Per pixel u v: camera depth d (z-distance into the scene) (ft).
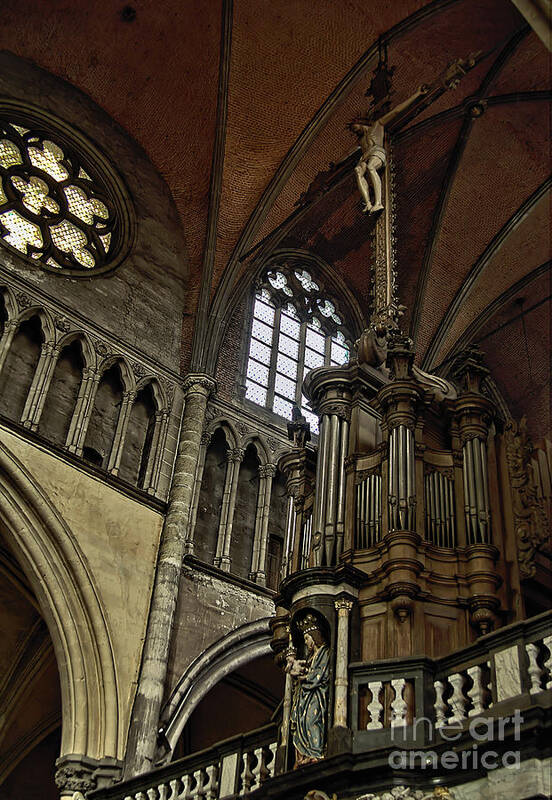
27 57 75.87
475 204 84.07
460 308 86.17
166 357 72.59
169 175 81.15
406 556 43.16
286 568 51.08
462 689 37.60
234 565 68.23
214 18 73.72
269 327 82.48
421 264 84.94
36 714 71.10
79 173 76.79
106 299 71.10
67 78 78.13
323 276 88.63
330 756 37.29
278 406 78.79
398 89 76.07
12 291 65.10
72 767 53.26
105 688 56.03
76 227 73.77
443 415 51.31
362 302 89.61
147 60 77.51
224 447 72.69
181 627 61.62
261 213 78.13
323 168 79.36
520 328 92.27
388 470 47.32
